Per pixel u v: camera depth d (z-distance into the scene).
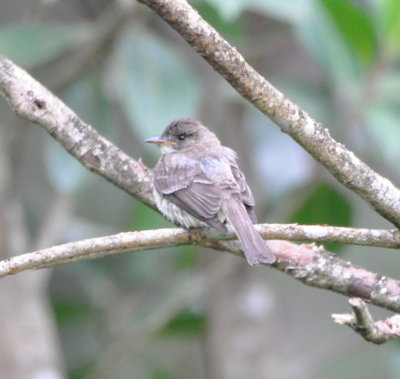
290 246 8.34
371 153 13.07
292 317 14.66
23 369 11.52
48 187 14.49
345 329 14.65
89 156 8.72
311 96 11.91
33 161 14.55
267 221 12.21
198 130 10.26
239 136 13.10
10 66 8.32
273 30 13.40
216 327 12.95
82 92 11.77
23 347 11.55
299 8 11.21
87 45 12.66
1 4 14.99
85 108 11.72
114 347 12.64
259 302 12.91
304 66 13.70
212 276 12.53
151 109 10.87
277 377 12.84
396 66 11.83
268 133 12.36
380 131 11.22
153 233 7.83
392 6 11.23
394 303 8.28
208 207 8.62
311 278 8.34
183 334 13.14
